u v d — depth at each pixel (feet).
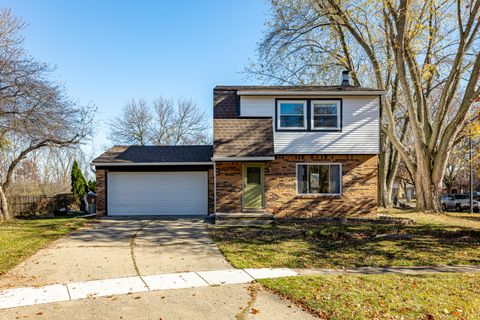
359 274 26.81
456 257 32.96
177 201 61.72
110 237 41.39
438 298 21.22
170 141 143.95
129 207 61.16
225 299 21.31
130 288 23.41
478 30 64.85
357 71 87.20
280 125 56.03
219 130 54.39
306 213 55.21
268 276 26.05
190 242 38.58
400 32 61.93
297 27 76.95
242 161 53.06
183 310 19.63
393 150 88.17
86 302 20.89
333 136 55.67
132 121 139.64
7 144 63.41
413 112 66.69
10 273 26.71
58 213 71.36
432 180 67.05
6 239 39.32
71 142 59.93
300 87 60.95
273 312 19.25
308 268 28.68
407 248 36.35
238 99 60.08
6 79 51.80
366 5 69.31
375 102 56.13
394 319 18.16
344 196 55.47
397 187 188.75
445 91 64.13
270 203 54.90
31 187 104.53
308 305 20.06
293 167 55.47
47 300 21.18
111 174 61.16
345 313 18.81
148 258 31.60
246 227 48.34
